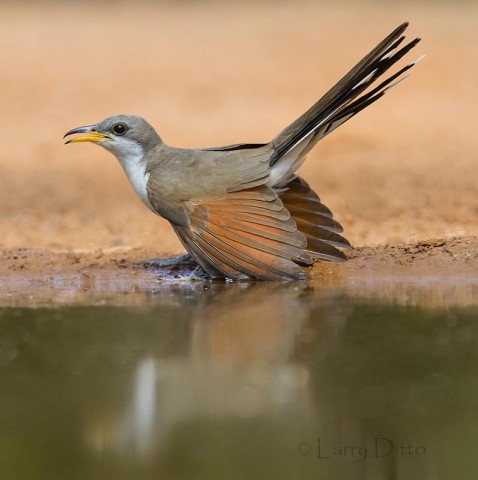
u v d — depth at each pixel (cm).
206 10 4997
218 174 1673
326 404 1198
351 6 4853
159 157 1756
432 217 2150
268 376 1281
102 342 1434
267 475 1066
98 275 1852
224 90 3581
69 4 5231
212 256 1653
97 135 1788
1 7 5178
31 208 2470
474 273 1738
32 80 3762
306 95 3484
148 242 2111
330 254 1753
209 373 1300
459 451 1102
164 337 1441
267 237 1642
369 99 1681
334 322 1474
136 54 4075
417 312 1510
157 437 1152
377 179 2534
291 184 1736
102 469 1094
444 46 3912
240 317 1519
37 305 1647
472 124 3061
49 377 1315
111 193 2594
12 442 1162
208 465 1078
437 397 1210
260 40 4228
